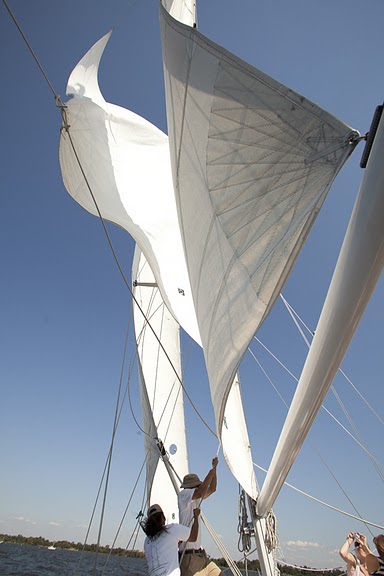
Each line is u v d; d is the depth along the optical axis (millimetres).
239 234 3299
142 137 7348
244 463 8219
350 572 4406
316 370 3520
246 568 7871
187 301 8297
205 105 3441
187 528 3730
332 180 2586
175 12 7340
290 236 2766
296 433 4406
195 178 3838
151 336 11430
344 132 2541
